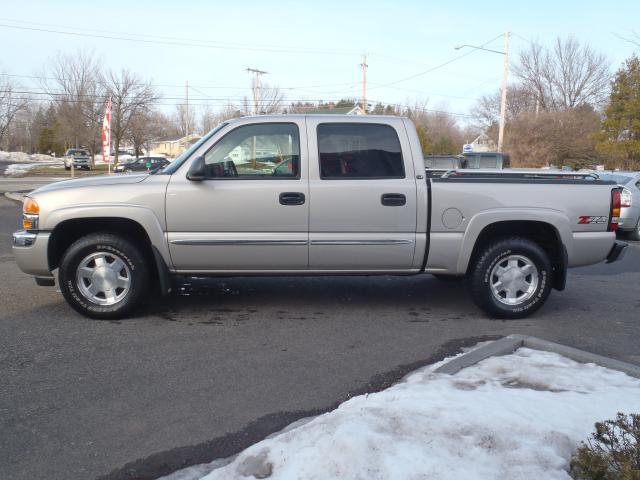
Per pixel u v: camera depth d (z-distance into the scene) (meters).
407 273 5.97
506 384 3.95
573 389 3.83
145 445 3.39
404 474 2.68
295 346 5.09
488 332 5.54
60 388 4.17
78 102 54.28
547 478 2.67
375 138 5.81
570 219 5.91
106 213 5.53
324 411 3.82
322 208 5.66
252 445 3.27
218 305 6.39
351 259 5.78
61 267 5.62
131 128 56.91
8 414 3.77
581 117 41.66
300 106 63.59
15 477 3.06
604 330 5.67
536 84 53.50
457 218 5.79
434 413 3.21
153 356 4.81
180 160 5.81
